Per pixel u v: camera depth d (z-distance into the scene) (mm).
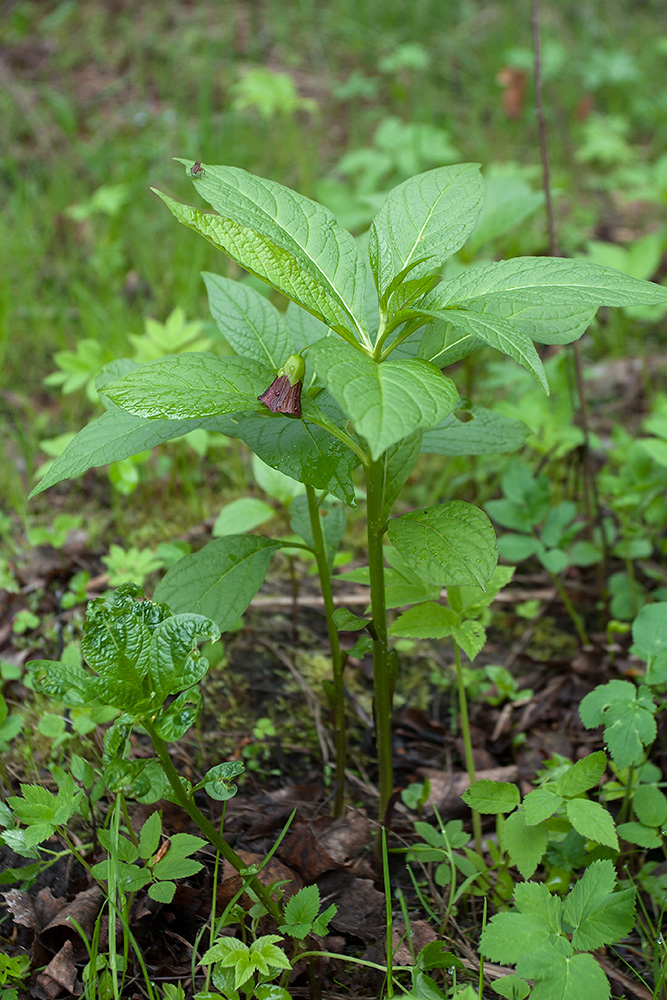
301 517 1006
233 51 2910
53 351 1710
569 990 805
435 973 914
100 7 3043
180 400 807
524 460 1472
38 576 1230
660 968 906
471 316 779
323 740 1096
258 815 998
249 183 849
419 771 1076
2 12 2953
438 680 1176
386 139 2174
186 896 924
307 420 844
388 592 938
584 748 1090
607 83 2797
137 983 889
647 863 975
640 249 1607
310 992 884
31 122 2367
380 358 820
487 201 1436
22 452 1483
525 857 875
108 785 806
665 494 1307
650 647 957
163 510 1408
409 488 1448
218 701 1127
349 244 851
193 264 1825
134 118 2504
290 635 1210
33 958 888
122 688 798
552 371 1497
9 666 1094
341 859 969
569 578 1295
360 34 3002
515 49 2889
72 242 1973
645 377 1634
